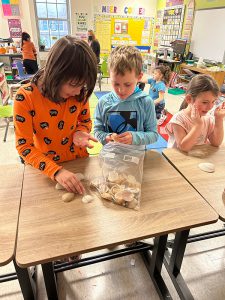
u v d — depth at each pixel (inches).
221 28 172.4
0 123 126.5
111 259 50.9
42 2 237.5
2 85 142.5
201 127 46.4
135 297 47.3
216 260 55.1
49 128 38.1
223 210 30.8
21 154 35.3
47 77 29.9
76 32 249.3
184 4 210.1
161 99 119.9
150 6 255.6
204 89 46.8
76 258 48.7
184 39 212.1
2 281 44.9
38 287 47.9
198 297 47.6
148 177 36.4
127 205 30.2
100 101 49.2
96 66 30.6
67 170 36.7
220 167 40.8
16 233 26.2
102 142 46.8
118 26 256.1
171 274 50.1
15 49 210.7
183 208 30.5
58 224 27.3
